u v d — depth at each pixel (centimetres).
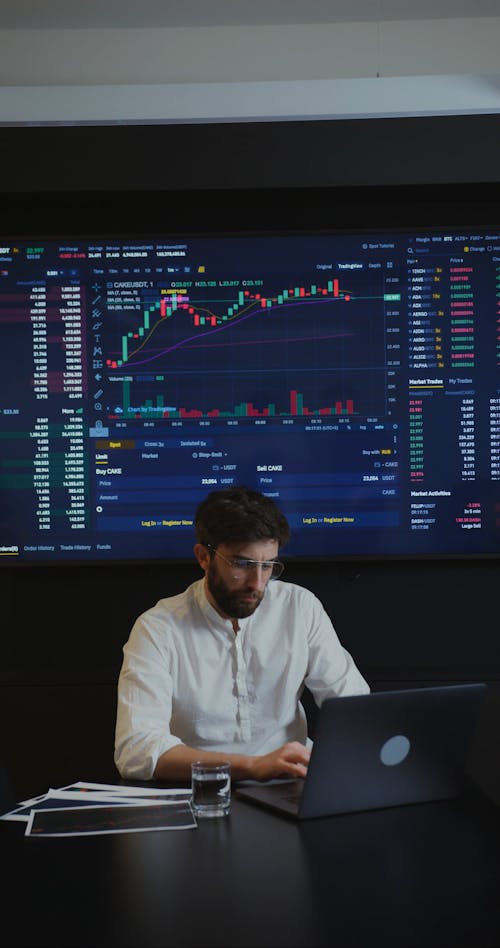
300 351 341
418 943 120
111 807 177
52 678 331
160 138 335
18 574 346
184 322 341
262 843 157
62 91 306
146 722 209
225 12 332
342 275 341
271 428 340
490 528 341
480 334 340
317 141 335
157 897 136
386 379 341
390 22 343
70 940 123
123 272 340
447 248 340
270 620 235
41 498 339
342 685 235
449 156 335
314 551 341
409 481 340
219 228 349
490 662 346
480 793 187
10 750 326
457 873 143
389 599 347
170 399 340
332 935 122
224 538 211
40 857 153
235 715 229
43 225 348
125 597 346
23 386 339
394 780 175
